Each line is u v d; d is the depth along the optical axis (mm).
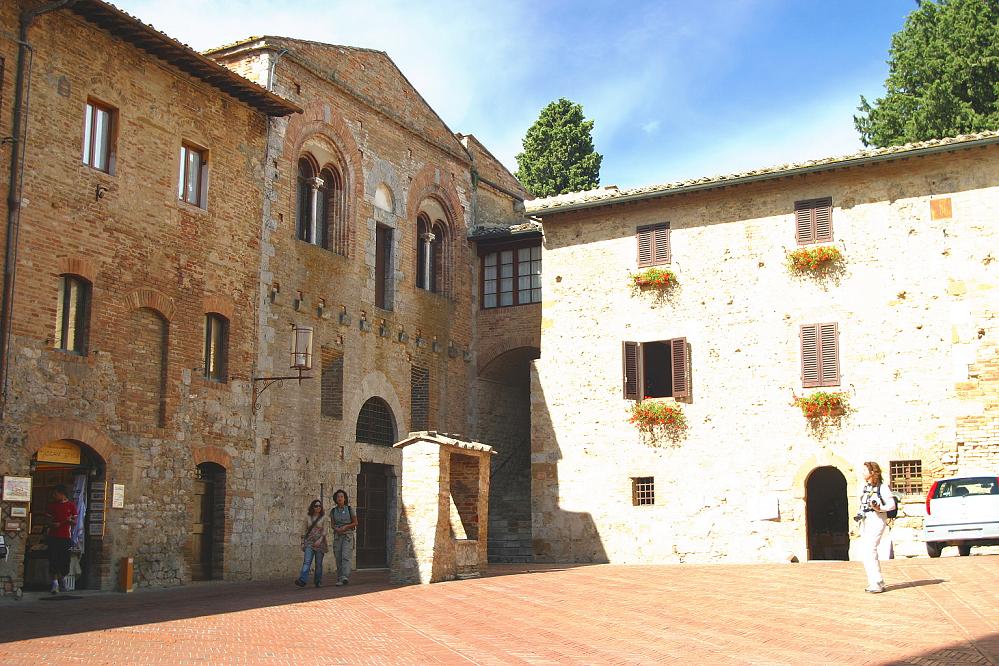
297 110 27047
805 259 28219
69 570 20609
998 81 36406
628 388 29984
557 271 31891
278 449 26625
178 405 23594
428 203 34312
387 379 31172
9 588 19266
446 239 34906
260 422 26094
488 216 37406
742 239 29438
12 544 19391
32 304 20266
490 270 35938
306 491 27500
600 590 19250
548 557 30484
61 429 20625
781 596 17453
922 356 26922
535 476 31062
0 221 19750
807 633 13281
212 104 25422
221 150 25609
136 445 22422
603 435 30375
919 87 38438
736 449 28562
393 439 31391
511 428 36625
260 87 25750
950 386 26547
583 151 51062
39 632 14008
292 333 27453
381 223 31750
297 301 27703
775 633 13336
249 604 17906
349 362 29562
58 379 20672
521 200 39469
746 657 11570
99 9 21547
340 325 29312
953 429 26344
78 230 21422
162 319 23531
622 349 30219
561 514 30531
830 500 30938
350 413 29422
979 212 26938
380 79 32156
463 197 35812
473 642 12828
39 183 20641
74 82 21625
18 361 19844
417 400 32938
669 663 11234
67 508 20109
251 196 26484
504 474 35594
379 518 30906
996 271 26547
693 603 16812
